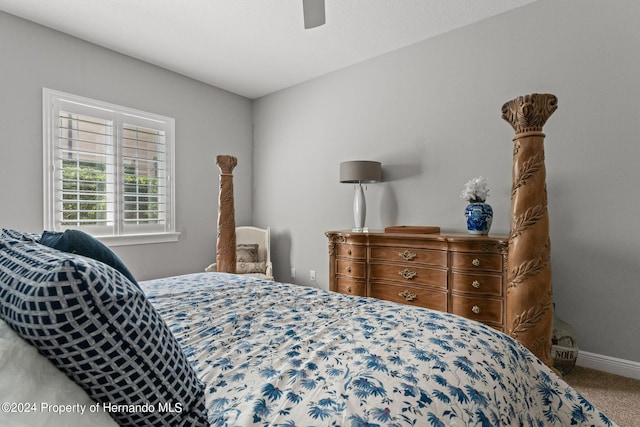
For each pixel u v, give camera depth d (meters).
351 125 3.52
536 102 1.70
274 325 1.15
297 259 4.05
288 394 0.70
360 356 0.86
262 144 4.40
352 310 1.31
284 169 4.17
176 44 3.06
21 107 2.63
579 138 2.28
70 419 0.51
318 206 3.84
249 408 0.66
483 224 2.37
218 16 2.62
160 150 3.54
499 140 2.61
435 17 2.64
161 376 0.62
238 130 4.32
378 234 2.68
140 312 0.61
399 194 3.17
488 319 2.20
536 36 2.44
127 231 3.28
